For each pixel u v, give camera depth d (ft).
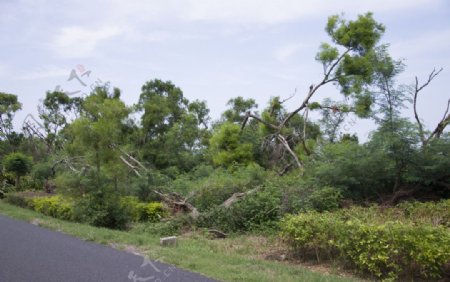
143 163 67.77
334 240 27.55
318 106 63.82
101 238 33.47
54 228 39.42
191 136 86.22
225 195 49.06
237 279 22.16
